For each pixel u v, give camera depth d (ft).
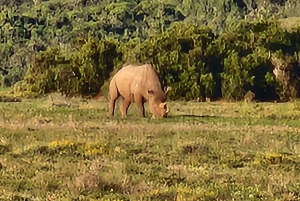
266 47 398.42
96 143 133.90
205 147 134.00
